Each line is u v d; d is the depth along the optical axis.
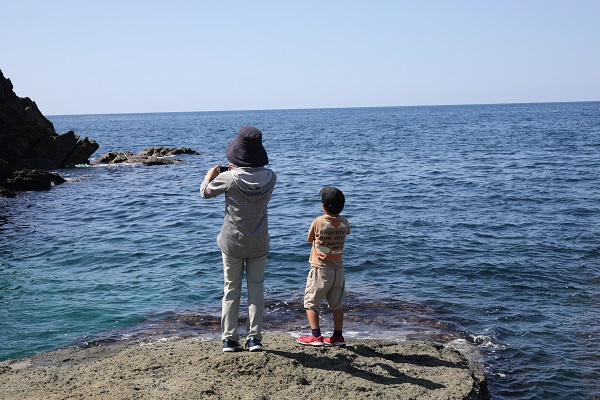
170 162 36.34
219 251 12.75
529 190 20.55
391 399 4.82
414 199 19.53
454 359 6.09
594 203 17.41
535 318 8.41
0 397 4.84
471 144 47.00
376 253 12.18
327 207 5.60
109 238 14.29
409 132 71.31
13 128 31.11
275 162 35.41
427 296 9.41
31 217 17.67
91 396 4.61
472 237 13.50
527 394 6.21
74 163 35.47
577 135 54.62
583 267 10.89
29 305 9.14
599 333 7.84
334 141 56.22
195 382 4.83
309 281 5.80
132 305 9.12
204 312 8.76
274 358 5.31
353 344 6.15
